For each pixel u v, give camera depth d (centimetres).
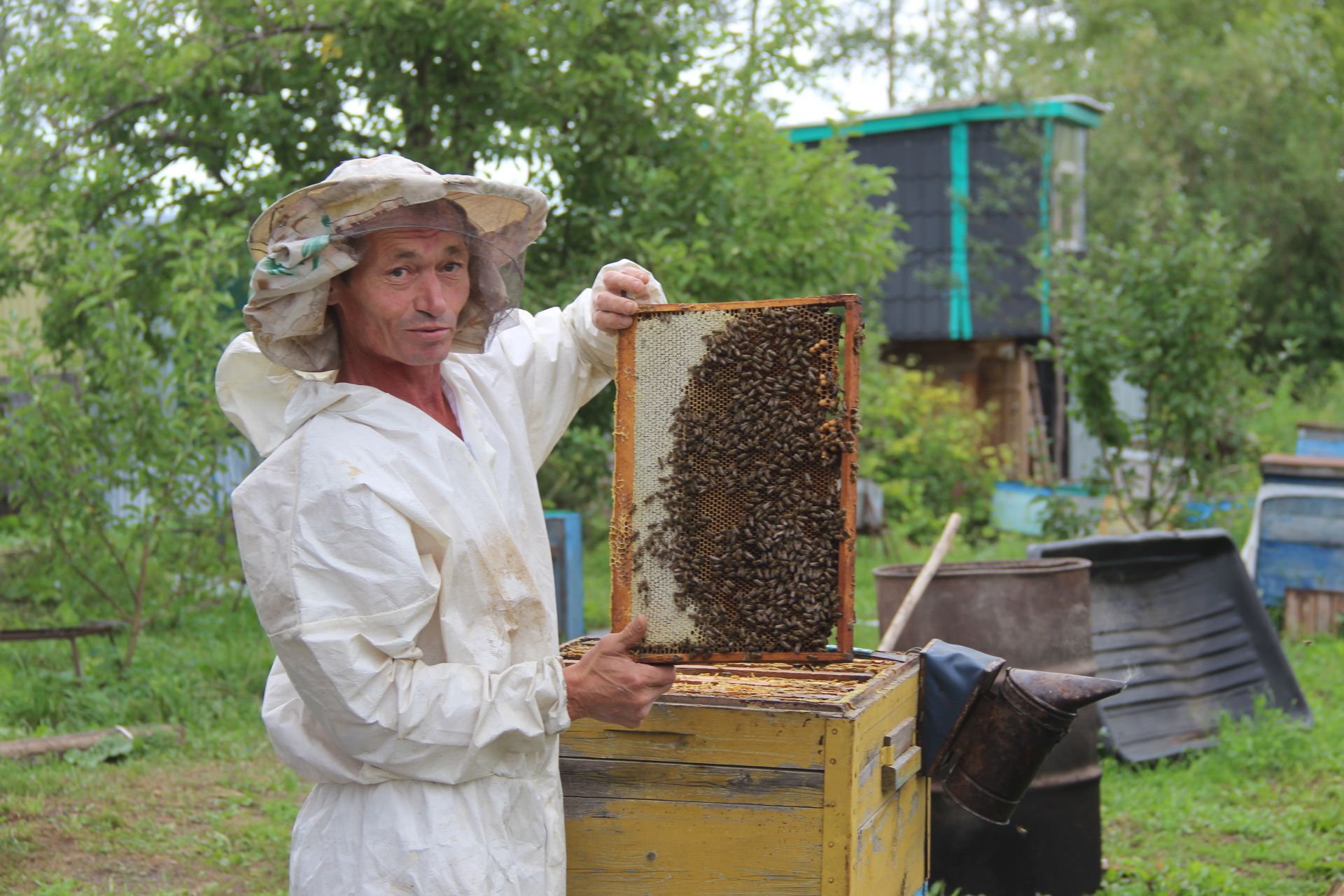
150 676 695
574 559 798
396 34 780
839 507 231
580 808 267
